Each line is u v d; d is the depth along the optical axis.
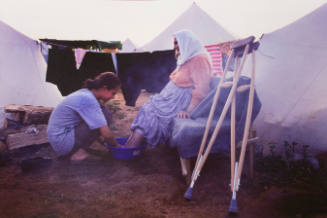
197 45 2.89
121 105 5.70
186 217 1.84
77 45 5.71
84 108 2.61
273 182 2.35
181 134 2.29
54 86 4.67
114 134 3.90
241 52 2.12
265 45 3.21
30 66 4.13
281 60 3.06
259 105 2.37
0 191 2.15
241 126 2.38
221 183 2.41
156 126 2.80
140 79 4.34
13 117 3.59
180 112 2.71
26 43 4.02
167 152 3.19
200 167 2.15
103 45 5.98
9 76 3.83
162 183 2.36
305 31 2.91
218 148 2.40
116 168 2.71
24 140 3.08
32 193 2.13
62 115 2.62
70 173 2.56
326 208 1.86
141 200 2.07
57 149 2.68
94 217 1.81
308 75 2.83
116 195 2.14
